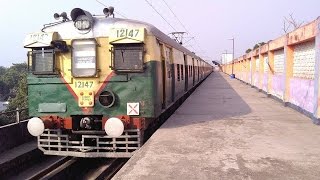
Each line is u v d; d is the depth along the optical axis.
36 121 7.34
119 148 7.32
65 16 8.12
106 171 8.04
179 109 12.52
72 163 8.65
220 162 5.59
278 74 15.66
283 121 9.74
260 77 20.94
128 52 7.54
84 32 7.62
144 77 7.54
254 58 24.84
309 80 10.46
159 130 8.44
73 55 7.67
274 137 7.52
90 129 7.73
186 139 7.38
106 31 7.58
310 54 10.72
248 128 8.65
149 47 7.58
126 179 4.81
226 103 14.55
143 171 5.16
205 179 4.76
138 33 7.38
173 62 11.27
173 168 5.29
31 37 7.66
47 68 7.73
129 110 7.55
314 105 9.34
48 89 7.81
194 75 21.25
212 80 38.19
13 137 9.09
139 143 7.43
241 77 35.16
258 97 17.38
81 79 7.66
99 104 7.62
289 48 13.21
